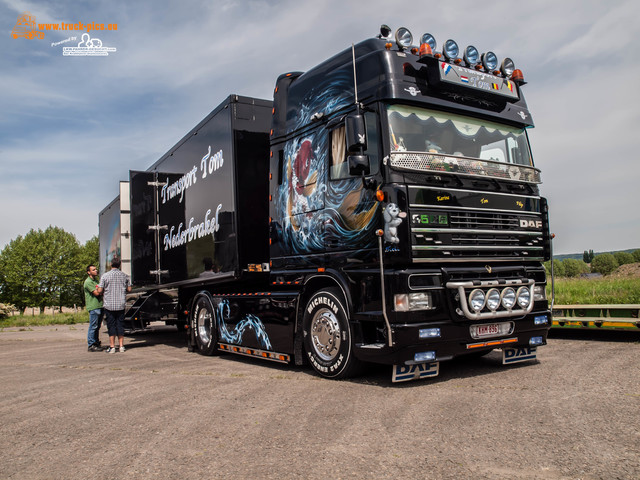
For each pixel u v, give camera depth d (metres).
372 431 3.81
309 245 6.29
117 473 3.26
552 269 6.29
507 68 6.52
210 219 8.27
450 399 4.62
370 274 5.32
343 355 5.68
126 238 12.67
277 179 7.00
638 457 3.05
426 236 5.11
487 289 5.43
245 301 7.61
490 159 6.04
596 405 4.18
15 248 62.12
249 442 3.72
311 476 3.03
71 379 6.79
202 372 6.87
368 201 5.41
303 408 4.59
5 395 5.90
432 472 2.99
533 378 5.36
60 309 64.75
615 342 7.61
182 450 3.63
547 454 3.16
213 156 8.22
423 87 5.66
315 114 6.32
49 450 3.81
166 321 11.41
